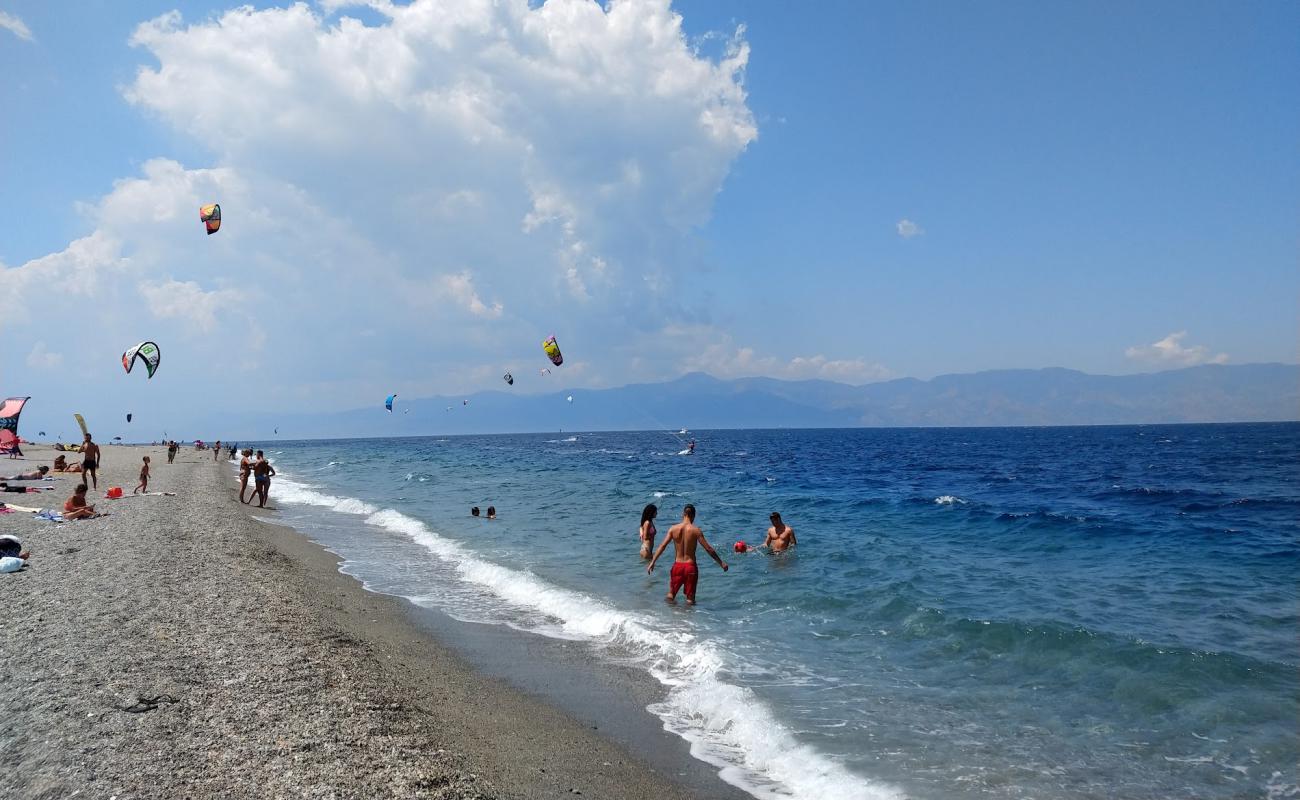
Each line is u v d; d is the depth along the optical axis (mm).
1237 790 5570
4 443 50844
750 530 21547
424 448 134375
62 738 5938
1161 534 19797
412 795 5301
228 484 37094
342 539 20219
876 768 6094
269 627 9617
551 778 6012
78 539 16109
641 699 8031
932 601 12000
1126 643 9180
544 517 24625
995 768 6051
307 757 5770
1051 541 19156
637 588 13375
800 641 9938
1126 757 6215
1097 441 121562
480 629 10938
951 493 34312
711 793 5820
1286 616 10680
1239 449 81875
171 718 6426
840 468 56031
